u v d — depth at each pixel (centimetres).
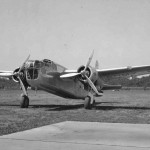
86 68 1705
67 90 1772
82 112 1405
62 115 1248
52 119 1088
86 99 1631
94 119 1099
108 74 1947
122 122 1007
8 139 648
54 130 783
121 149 553
